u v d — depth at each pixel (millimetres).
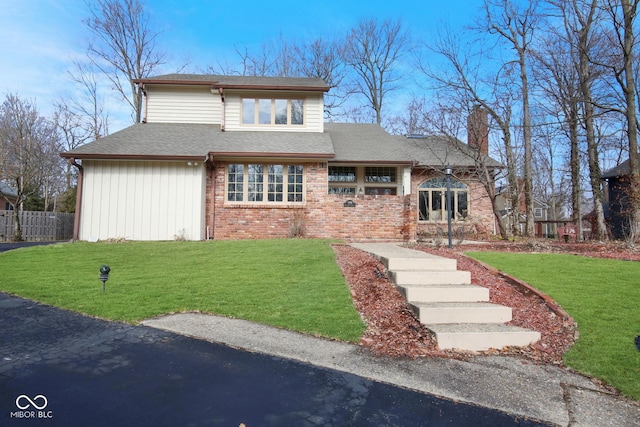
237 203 12609
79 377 3213
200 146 12547
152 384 3135
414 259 6355
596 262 7359
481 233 15008
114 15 22234
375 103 31234
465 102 15469
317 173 12836
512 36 15484
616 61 13180
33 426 2471
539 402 3080
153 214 11625
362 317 4941
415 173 16406
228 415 2701
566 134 16578
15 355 3633
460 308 4730
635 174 11500
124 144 12203
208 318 4840
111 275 6832
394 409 2889
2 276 6684
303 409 2828
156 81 14617
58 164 27312
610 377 3490
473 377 3512
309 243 10094
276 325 4637
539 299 5406
